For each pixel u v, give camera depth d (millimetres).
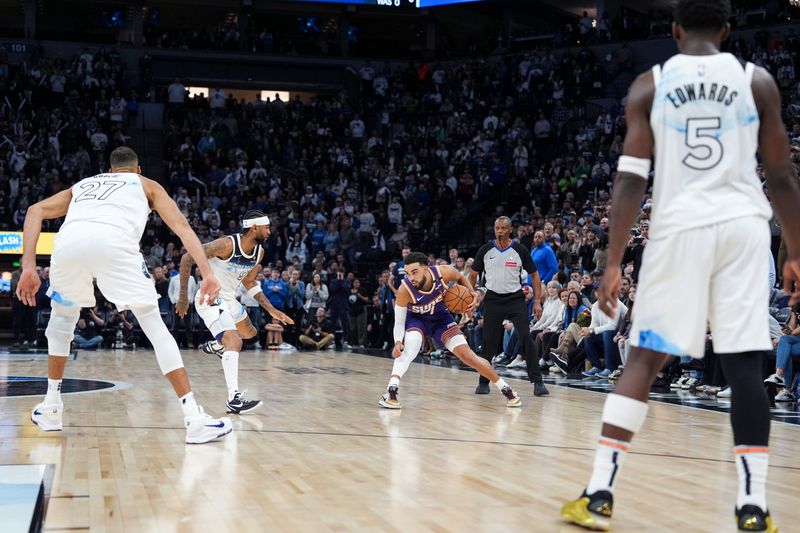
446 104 24766
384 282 16672
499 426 5746
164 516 3107
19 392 7570
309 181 22500
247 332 6832
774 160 2936
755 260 2836
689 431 5648
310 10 27406
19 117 22156
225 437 5098
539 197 19344
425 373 10641
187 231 4727
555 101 23109
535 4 27656
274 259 18906
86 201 4746
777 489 3719
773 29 21312
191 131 23469
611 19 26078
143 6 27375
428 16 28266
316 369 11148
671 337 2861
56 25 28812
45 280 15844
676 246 2850
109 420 5762
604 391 8562
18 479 3709
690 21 3021
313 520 3057
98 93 23812
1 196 19109
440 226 20500
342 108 24891
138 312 4801
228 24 28547
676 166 2896
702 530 2969
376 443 4922
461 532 2902
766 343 2824
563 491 3594
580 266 13281
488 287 8023
